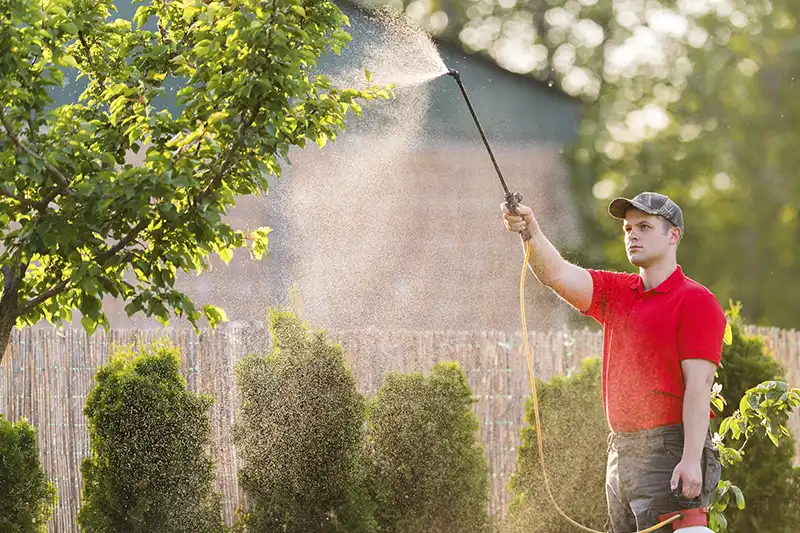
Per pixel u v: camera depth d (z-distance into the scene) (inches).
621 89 1373.0
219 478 457.1
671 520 260.2
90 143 306.3
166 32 340.2
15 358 454.9
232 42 285.0
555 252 290.4
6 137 273.3
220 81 286.5
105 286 289.9
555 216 1197.7
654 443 265.0
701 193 1327.5
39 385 454.9
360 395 425.7
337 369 423.2
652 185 1301.7
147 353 422.3
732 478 446.9
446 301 905.5
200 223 287.3
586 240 1234.0
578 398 453.7
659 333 265.0
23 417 451.5
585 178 1240.2
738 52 1330.0
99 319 319.6
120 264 302.8
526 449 454.3
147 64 323.3
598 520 447.8
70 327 497.7
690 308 263.4
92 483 400.8
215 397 459.2
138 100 302.0
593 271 288.0
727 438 446.3
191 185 278.7
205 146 285.9
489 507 491.8
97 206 274.1
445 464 428.1
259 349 463.8
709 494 263.3
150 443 398.0
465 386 439.8
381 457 430.3
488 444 494.0
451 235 920.3
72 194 282.0
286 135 307.1
